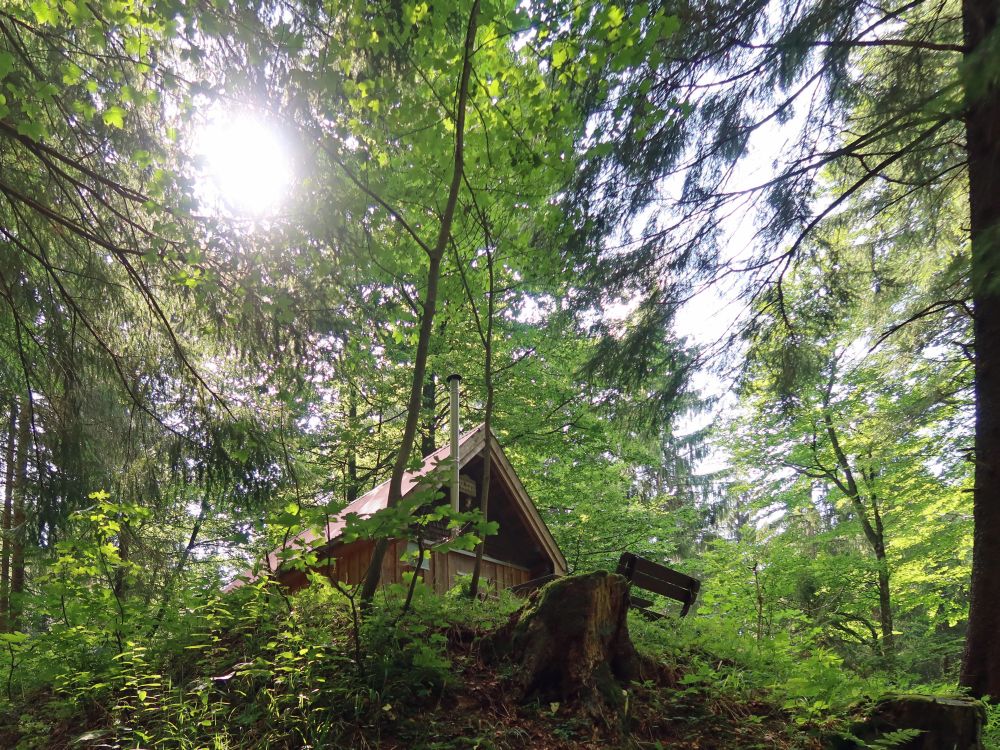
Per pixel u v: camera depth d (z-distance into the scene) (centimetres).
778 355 984
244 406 798
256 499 784
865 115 843
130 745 457
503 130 664
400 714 444
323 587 561
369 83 613
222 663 528
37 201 689
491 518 1041
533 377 1625
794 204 869
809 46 770
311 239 696
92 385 748
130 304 761
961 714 477
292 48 575
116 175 707
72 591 558
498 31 629
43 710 539
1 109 521
